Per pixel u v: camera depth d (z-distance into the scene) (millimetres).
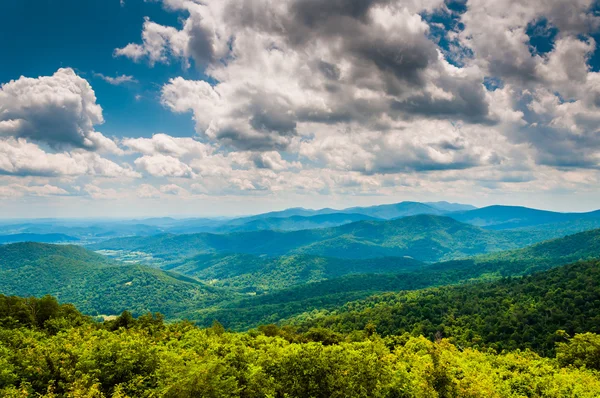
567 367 68500
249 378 41562
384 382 44250
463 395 44156
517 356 74625
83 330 67562
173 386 35531
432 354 51594
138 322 84062
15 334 59812
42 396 37969
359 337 89125
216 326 84688
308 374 43188
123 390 42281
